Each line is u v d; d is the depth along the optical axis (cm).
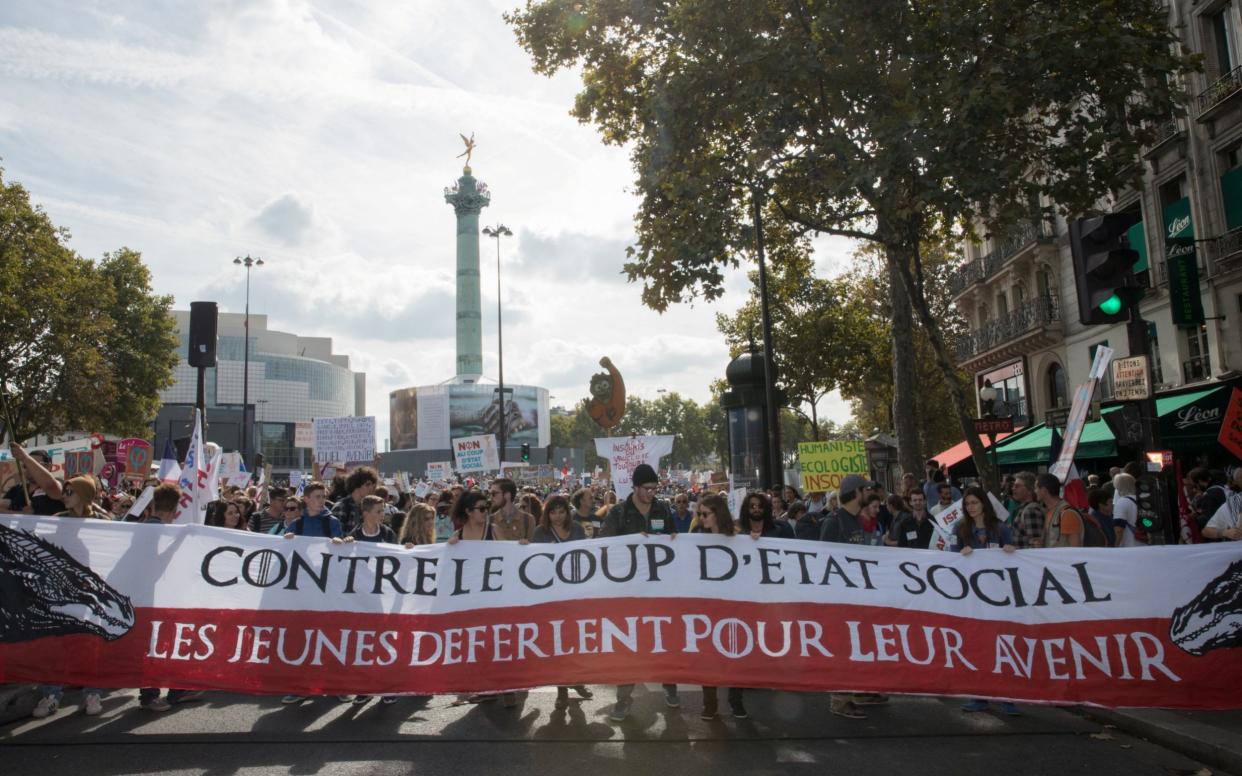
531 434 13062
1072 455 914
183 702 816
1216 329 1928
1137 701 696
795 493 1501
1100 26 1220
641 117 1659
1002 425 1670
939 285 3656
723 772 593
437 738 683
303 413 14425
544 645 733
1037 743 668
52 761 621
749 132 1477
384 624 745
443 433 12650
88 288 3800
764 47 1295
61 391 3738
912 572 744
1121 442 921
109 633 734
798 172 1619
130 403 4784
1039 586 732
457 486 1413
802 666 713
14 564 732
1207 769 604
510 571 760
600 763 616
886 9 1258
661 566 752
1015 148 1338
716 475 2769
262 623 743
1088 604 724
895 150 1210
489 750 650
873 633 722
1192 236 2002
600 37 1759
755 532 791
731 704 748
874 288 3606
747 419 1973
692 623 731
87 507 835
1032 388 2922
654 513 823
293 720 746
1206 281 1947
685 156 1532
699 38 1371
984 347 3203
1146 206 2186
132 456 1875
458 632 740
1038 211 1294
